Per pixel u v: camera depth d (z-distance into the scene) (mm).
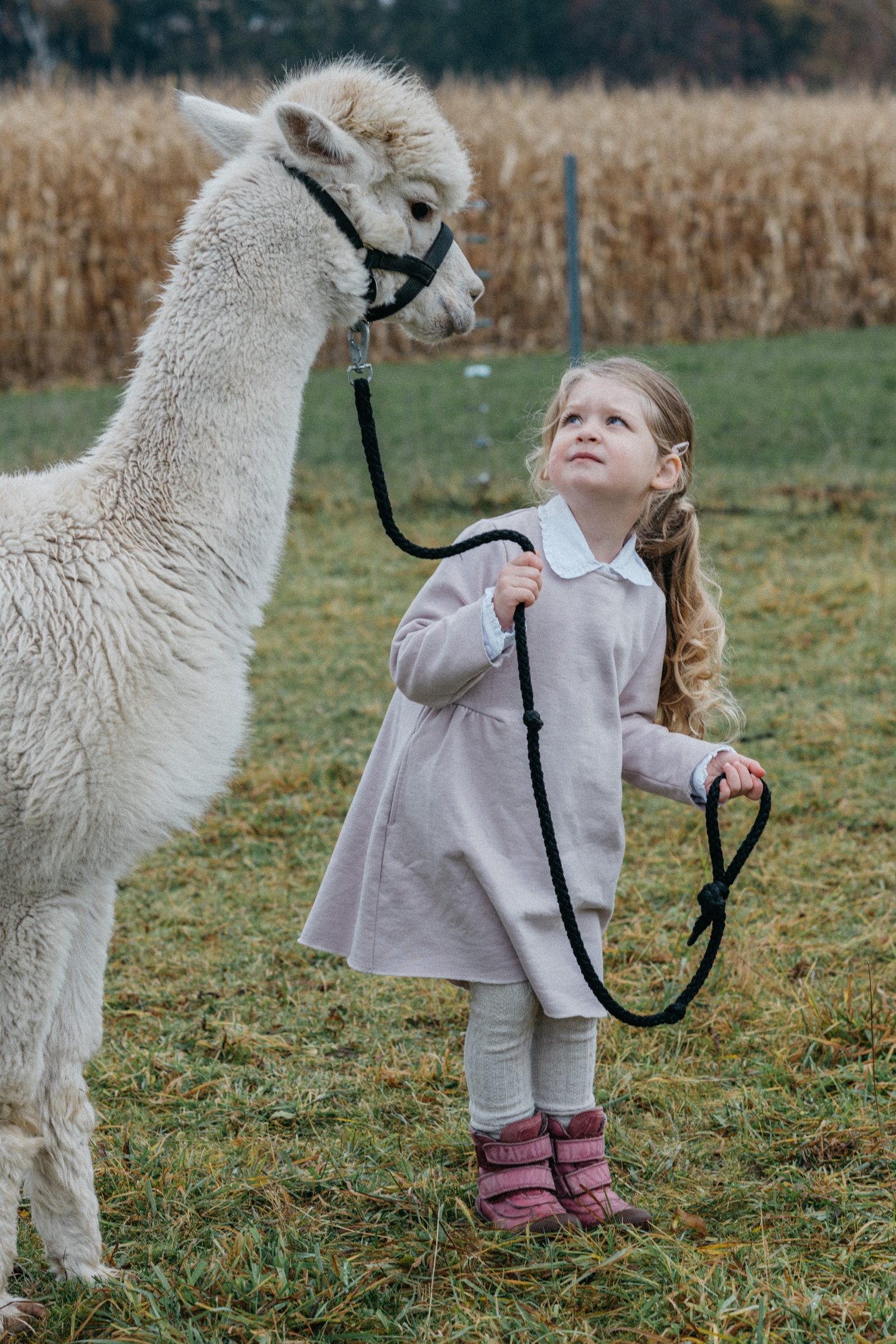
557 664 3049
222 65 49906
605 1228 3033
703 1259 2949
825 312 22266
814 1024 3914
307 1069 3846
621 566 3162
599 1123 3188
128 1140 3439
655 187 21359
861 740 6266
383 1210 3201
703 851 5262
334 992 4281
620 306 21141
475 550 3170
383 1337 2730
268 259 3000
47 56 49625
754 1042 3914
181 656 2857
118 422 3023
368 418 3174
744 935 4500
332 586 9180
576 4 50031
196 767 2871
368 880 3076
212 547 2938
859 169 21891
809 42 51531
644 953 4473
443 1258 2990
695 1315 2770
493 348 20766
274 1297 2859
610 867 3111
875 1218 3059
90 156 19328
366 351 3242
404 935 3035
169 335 2980
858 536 10070
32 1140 2697
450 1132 3498
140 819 2770
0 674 2682
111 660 2742
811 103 24250
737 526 10359
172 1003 4227
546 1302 2850
